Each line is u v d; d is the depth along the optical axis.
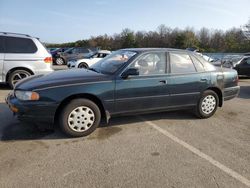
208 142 4.27
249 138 4.50
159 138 4.38
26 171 3.18
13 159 3.48
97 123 4.41
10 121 4.96
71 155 3.65
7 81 7.94
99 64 5.27
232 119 5.60
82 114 4.27
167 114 5.75
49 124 4.19
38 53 8.15
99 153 3.74
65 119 4.16
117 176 3.13
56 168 3.27
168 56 5.02
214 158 3.69
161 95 4.87
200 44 62.53
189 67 5.22
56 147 3.90
